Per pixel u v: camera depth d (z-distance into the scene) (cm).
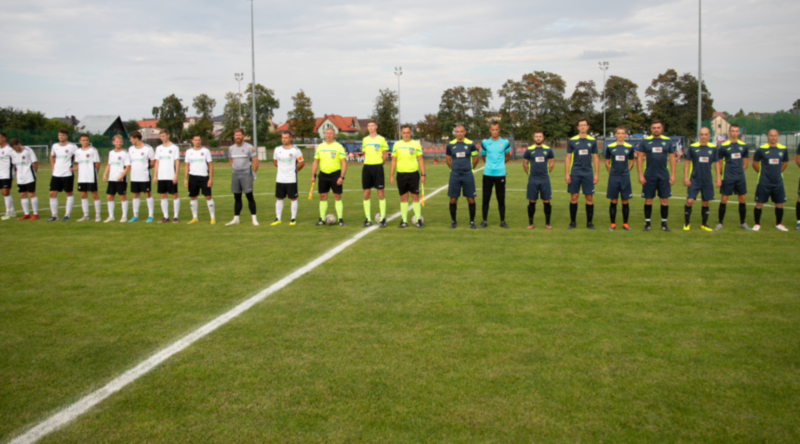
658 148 813
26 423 266
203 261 628
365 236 802
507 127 5194
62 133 1002
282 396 289
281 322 407
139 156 974
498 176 865
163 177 965
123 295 485
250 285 516
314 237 798
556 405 278
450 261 618
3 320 417
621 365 325
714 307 434
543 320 406
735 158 833
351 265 600
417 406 278
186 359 339
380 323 402
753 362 327
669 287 496
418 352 346
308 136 6644
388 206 1226
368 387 298
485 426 259
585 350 347
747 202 1259
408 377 310
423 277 542
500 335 375
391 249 694
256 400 285
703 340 363
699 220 962
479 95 5400
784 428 256
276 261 625
